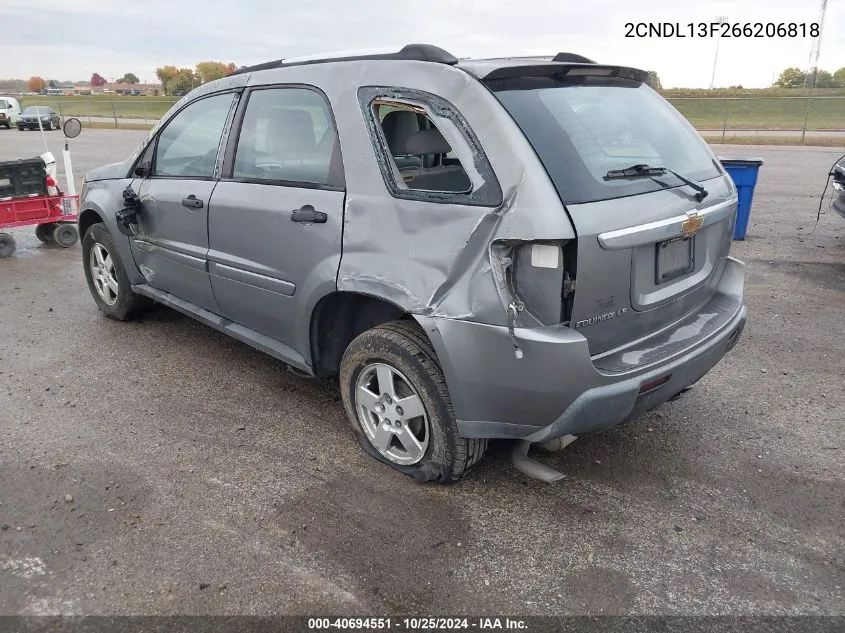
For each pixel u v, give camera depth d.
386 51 3.25
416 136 2.91
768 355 4.78
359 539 2.86
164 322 5.49
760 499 3.14
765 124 27.98
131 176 4.85
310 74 3.48
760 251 7.70
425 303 2.82
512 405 2.77
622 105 3.22
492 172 2.66
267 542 2.84
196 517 3.01
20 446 3.59
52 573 2.67
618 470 3.38
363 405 3.39
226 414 3.96
